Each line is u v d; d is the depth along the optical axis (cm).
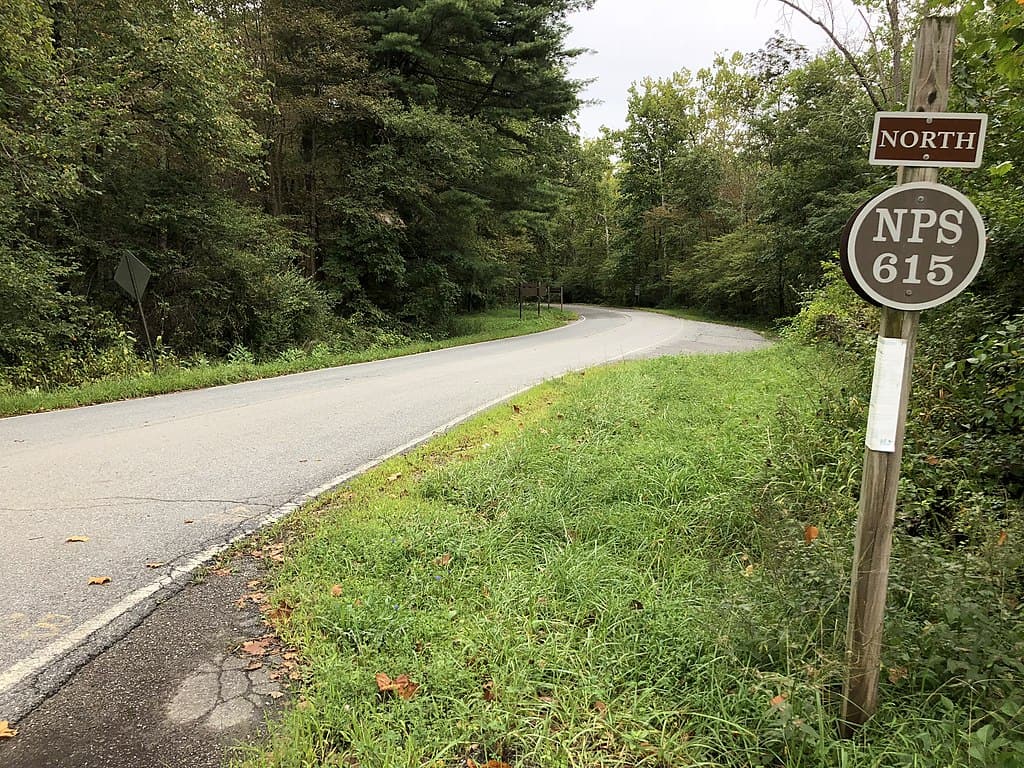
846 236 208
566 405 735
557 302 5550
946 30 198
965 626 238
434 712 230
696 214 4088
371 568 345
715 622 268
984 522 324
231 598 327
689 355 1298
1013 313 455
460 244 2320
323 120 1870
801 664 242
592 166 5341
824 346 1131
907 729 217
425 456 574
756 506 389
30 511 449
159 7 1369
